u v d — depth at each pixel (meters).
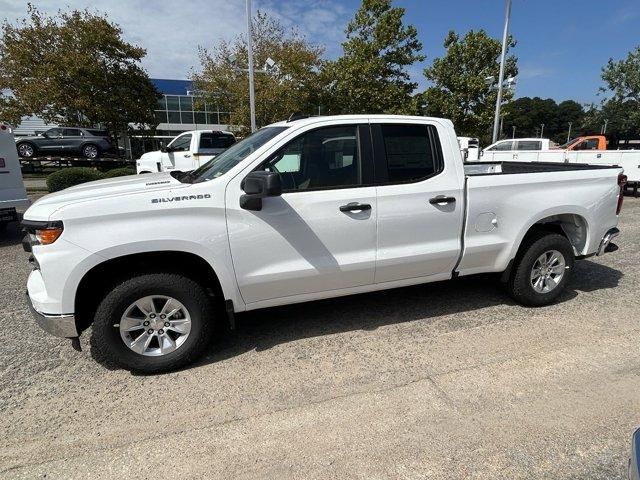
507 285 4.20
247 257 3.12
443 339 3.55
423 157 3.57
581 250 4.32
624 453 2.25
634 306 4.19
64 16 22.17
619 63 31.50
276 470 2.19
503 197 3.79
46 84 21.41
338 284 3.47
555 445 2.32
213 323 3.24
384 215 3.42
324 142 3.30
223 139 12.91
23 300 4.57
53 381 3.03
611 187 4.25
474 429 2.46
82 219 2.77
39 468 2.23
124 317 2.96
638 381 2.89
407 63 20.80
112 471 2.21
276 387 2.92
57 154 20.12
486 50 21.70
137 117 25.22
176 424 2.56
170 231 2.89
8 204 7.12
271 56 21.84
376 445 2.35
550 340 3.50
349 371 3.10
